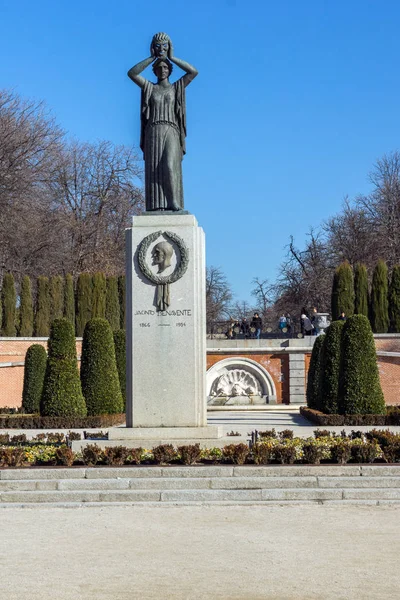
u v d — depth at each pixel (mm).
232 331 49969
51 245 55438
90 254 62094
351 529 11727
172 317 17094
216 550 10633
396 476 14383
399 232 63344
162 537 11359
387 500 13531
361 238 65688
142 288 17172
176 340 17062
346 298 46094
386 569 9664
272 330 75188
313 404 34344
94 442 16781
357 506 13367
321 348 31500
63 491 13891
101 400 28234
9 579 9391
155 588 9008
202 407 17156
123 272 62875
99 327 28766
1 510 13336
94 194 65375
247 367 42625
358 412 26547
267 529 11789
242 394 42250
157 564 9977
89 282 47000
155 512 13070
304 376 42375
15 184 51406
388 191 65875
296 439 17875
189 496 13734
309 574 9484
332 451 15555
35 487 14086
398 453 15625
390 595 8711
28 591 8938
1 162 50688
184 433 16781
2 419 26422
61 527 12062
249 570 9672
